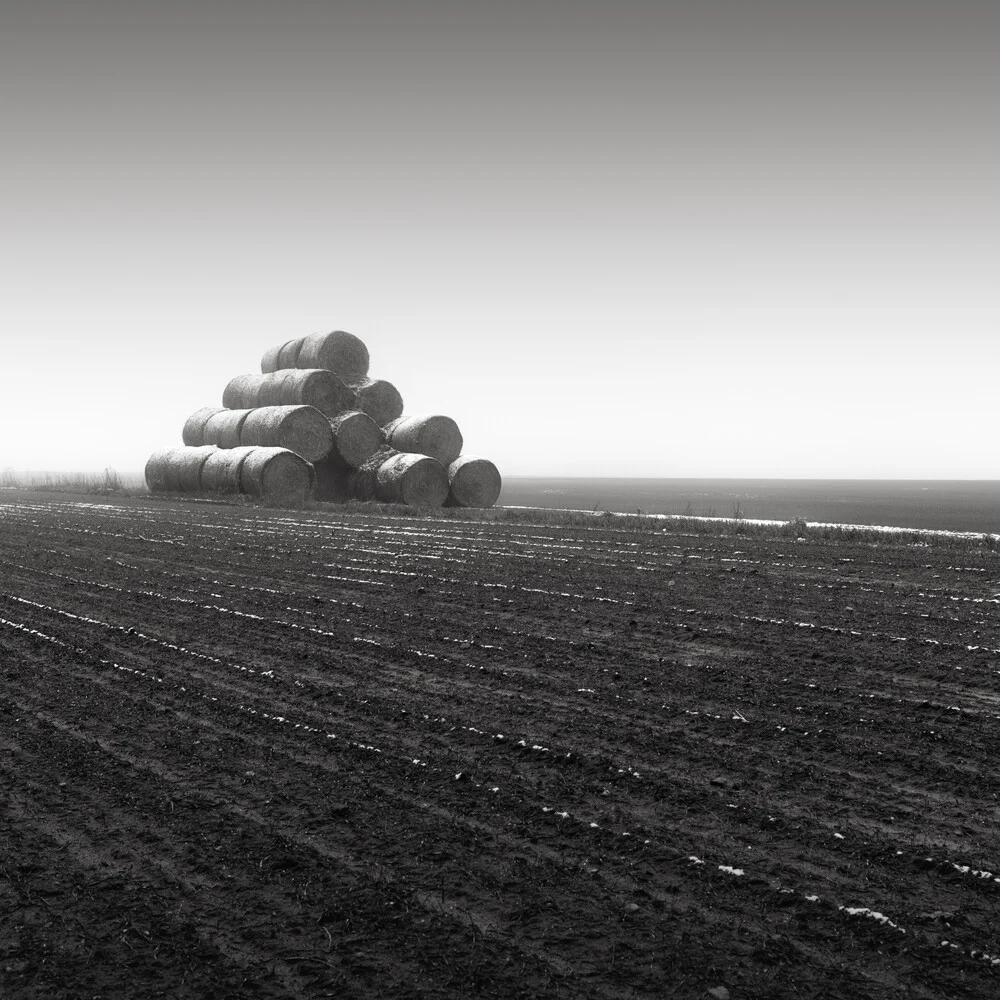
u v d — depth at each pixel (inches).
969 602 532.1
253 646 435.8
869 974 172.1
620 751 288.0
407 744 297.1
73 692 360.2
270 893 202.7
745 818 238.1
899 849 220.4
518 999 165.8
